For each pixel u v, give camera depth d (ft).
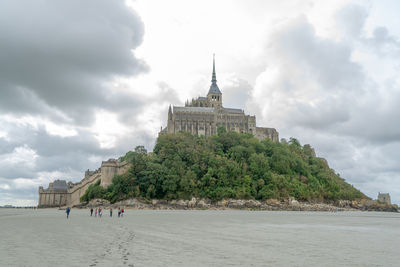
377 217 381.81
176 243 124.16
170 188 502.38
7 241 126.62
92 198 508.94
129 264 85.71
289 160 639.35
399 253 108.99
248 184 552.82
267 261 92.27
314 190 613.52
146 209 477.77
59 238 136.77
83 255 97.60
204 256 98.17
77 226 194.49
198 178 548.72
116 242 125.08
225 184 541.34
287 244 126.62
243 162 595.06
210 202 516.32
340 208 616.39
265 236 152.56
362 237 156.04
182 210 476.95
